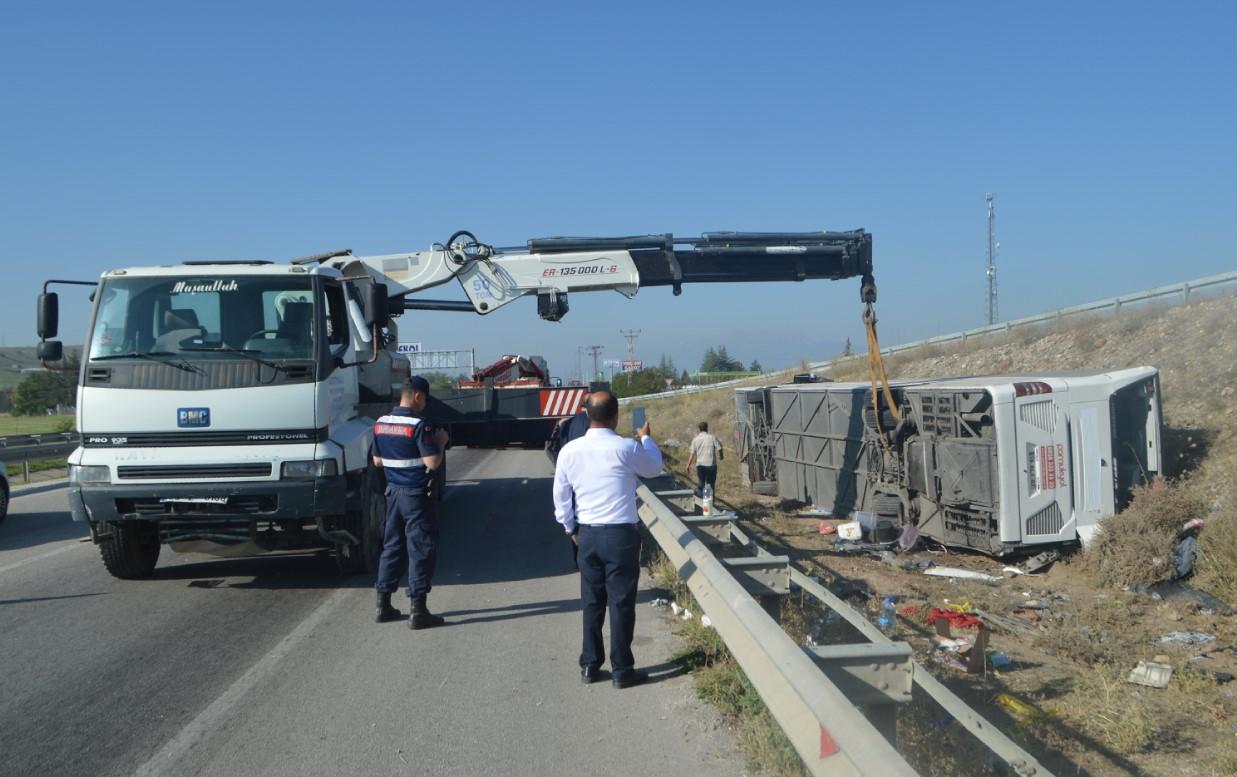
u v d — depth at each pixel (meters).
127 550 8.74
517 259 11.30
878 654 3.92
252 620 7.50
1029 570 9.38
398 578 7.33
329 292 8.78
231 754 4.72
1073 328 19.86
